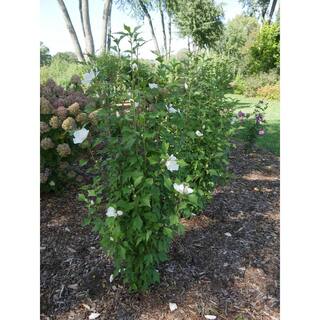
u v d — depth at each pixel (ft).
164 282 8.04
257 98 38.45
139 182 6.17
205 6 63.57
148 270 7.40
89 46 47.70
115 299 7.48
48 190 11.66
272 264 8.92
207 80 11.64
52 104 11.43
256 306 7.55
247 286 8.13
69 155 11.68
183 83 9.51
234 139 20.07
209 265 8.75
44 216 10.58
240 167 16.05
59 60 42.70
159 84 7.88
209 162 10.47
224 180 12.10
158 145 7.06
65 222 10.29
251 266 8.82
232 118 12.53
